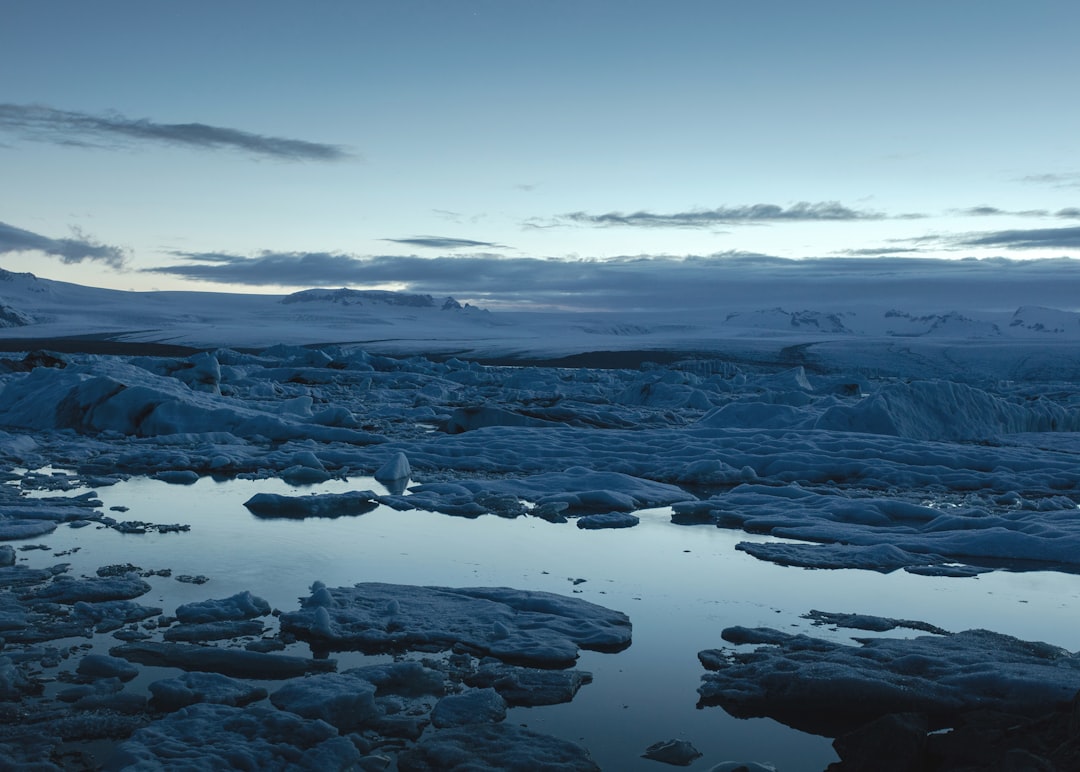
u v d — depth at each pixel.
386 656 5.64
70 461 14.50
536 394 35.06
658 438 17.14
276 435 18.19
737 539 9.46
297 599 6.89
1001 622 6.69
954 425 19.56
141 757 4.02
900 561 8.45
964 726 4.21
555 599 6.84
